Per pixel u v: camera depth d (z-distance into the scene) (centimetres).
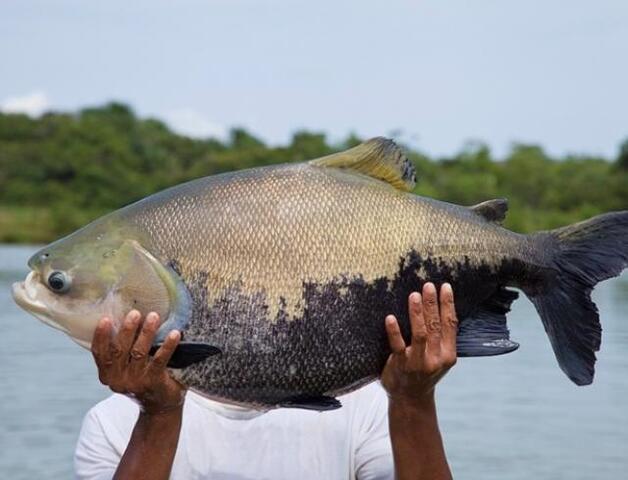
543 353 553
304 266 179
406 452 195
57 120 2689
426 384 188
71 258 179
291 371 180
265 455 209
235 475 208
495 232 190
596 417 403
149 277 177
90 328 179
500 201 193
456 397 448
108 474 209
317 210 180
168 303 177
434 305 182
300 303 179
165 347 176
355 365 183
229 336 178
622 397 436
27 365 531
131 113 2977
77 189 2348
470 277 188
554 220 1730
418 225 184
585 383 190
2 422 405
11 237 2112
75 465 215
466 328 190
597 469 338
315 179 182
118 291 177
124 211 181
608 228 193
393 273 183
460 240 187
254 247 178
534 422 398
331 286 180
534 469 337
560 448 361
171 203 180
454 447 367
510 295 192
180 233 178
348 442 212
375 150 185
